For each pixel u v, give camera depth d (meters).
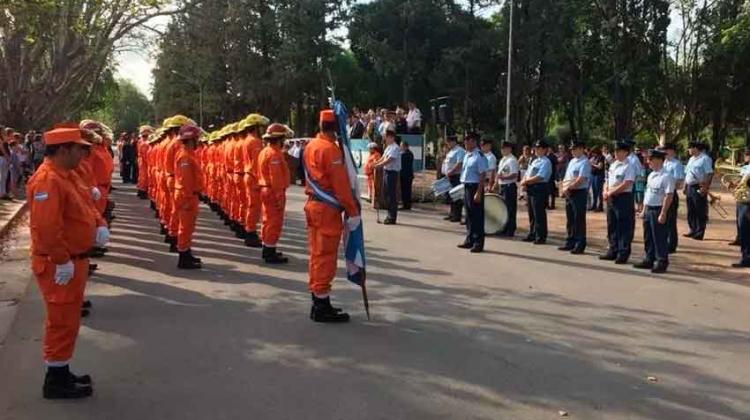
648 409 5.07
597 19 44.16
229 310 7.73
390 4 48.53
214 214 17.62
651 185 10.69
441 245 12.95
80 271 5.11
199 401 5.08
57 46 29.12
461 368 5.88
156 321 7.24
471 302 8.32
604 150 24.91
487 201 14.45
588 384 5.57
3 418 4.77
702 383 5.66
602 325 7.41
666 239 10.62
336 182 7.13
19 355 6.11
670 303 8.54
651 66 43.81
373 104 54.69
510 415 4.90
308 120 56.44
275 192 10.54
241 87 52.03
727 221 18.41
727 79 43.91
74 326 5.14
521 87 45.62
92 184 8.42
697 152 14.82
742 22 32.12
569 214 12.54
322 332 6.91
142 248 12.00
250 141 12.38
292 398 5.15
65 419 4.76
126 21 28.31
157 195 15.72
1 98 30.12
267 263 10.69
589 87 48.31
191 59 43.47
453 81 47.66
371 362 6.00
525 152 23.66
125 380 5.51
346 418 4.78
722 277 10.34
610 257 11.66
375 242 13.20
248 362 5.96
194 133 10.12
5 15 19.53
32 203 4.86
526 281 9.70
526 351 6.40
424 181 23.03
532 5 45.47
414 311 7.82
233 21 49.75
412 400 5.14
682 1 44.66
